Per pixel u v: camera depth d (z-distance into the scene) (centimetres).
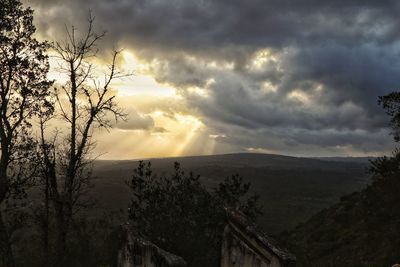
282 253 926
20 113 2486
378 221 2631
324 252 2639
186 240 1872
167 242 1861
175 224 1944
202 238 1892
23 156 2456
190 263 1747
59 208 2431
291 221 6231
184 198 2064
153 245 1305
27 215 2466
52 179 2472
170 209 2022
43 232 2434
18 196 2438
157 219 1978
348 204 3127
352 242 2594
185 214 1995
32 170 2458
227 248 1078
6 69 2467
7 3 2445
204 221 1955
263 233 998
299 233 3212
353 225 2817
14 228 2419
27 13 2525
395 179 2962
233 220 1062
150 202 2072
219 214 1975
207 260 1778
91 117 2531
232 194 2123
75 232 2377
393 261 2147
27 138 2480
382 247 2352
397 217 2580
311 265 2528
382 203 2820
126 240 1445
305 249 2830
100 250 2109
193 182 2184
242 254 1025
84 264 2075
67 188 2475
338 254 2525
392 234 2408
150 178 2230
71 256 2212
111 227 2258
